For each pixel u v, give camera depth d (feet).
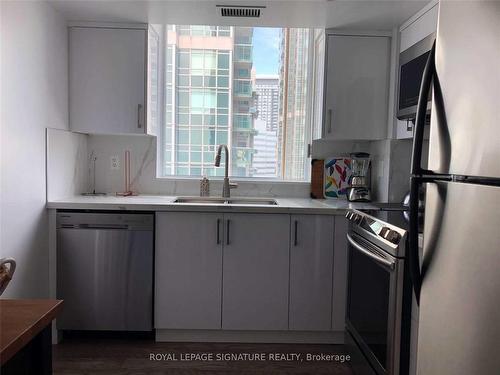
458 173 3.31
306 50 10.87
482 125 2.98
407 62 7.29
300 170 11.00
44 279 8.34
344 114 9.39
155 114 10.23
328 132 9.41
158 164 10.66
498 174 2.79
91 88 9.23
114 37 9.15
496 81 2.82
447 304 3.51
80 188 10.01
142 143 10.44
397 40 8.99
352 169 10.43
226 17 8.72
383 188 9.62
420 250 5.24
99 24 9.11
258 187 10.64
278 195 10.70
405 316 5.59
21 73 7.21
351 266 7.77
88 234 8.45
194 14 8.57
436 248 3.68
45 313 3.15
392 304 5.64
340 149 10.61
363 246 6.88
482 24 3.01
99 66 9.20
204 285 8.61
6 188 6.86
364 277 6.97
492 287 2.86
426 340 3.92
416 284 4.01
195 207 8.43
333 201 9.82
